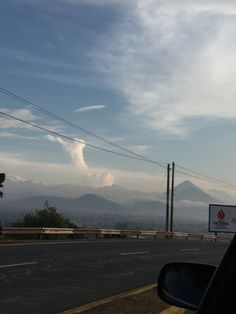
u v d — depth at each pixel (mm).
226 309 2564
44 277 15180
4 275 15000
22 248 23469
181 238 53938
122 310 10547
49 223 39656
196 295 3080
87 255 22547
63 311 10445
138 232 45406
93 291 13289
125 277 16516
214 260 24906
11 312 10203
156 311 10633
